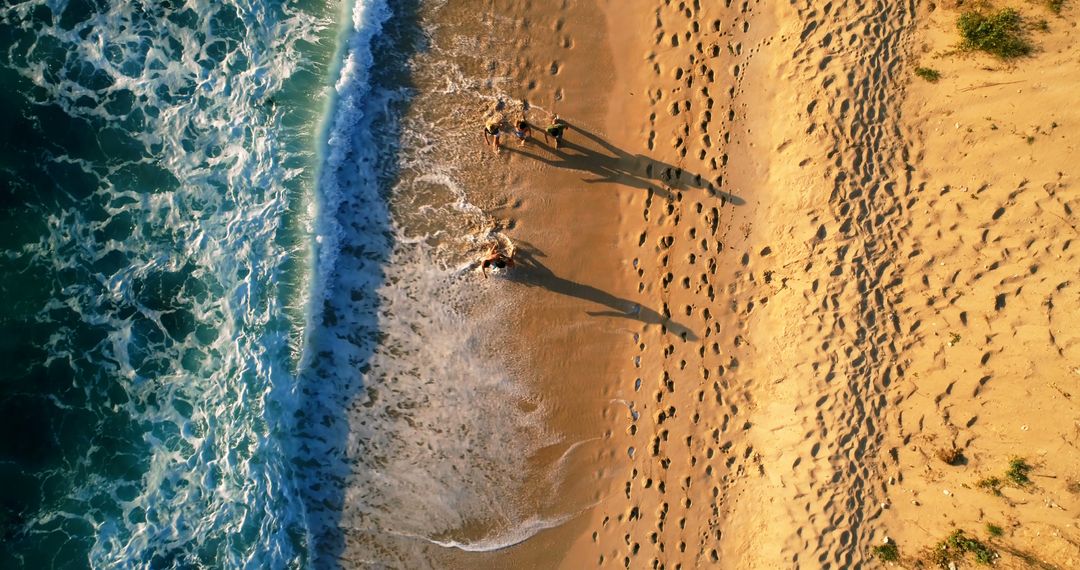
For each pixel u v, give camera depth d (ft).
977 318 40.32
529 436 43.39
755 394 42.96
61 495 41.98
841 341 41.55
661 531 42.91
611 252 44.11
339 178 43.86
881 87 42.37
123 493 42.19
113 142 43.78
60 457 42.32
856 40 42.52
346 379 43.34
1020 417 39.17
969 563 38.63
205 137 43.86
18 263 43.14
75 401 42.80
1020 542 38.17
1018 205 40.29
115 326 43.34
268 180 43.70
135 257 43.55
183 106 44.01
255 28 44.47
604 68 44.52
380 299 43.70
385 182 44.14
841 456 40.88
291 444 42.68
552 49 44.60
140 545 41.60
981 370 39.96
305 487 42.57
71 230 43.45
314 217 43.45
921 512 39.91
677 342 43.65
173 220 43.65
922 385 40.75
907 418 40.70
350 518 42.50
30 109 43.52
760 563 41.42
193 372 43.27
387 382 43.39
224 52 44.32
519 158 44.21
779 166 43.34
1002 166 40.60
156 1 44.34
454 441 43.16
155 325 43.45
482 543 42.57
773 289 43.04
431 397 43.37
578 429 43.57
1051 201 39.86
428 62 44.42
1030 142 40.27
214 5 44.50
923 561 39.32
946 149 41.55
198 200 43.68
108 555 41.45
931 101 41.88
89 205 43.52
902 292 41.50
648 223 44.01
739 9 43.80
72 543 41.55
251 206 43.62
